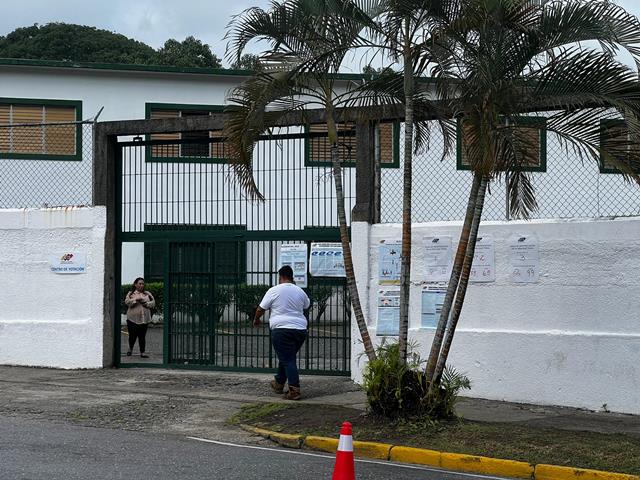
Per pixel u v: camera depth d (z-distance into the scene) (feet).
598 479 25.14
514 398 37.06
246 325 45.70
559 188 39.42
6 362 48.37
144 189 47.85
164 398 38.06
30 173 67.77
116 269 48.11
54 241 48.03
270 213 45.06
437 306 39.06
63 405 36.29
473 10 28.68
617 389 34.91
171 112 82.12
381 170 42.57
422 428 30.04
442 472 26.66
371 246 41.29
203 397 38.34
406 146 31.35
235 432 31.91
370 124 41.83
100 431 31.30
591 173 38.83
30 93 80.07
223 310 46.14
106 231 47.32
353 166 43.73
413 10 30.35
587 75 29.68
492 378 37.58
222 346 46.19
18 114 79.82
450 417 31.32
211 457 27.27
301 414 33.30
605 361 35.19
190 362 46.85
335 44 31.76
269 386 41.24
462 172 42.98
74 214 47.75
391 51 31.60
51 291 48.01
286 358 37.96
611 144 30.42
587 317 35.91
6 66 79.05
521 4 28.66
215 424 33.14
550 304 36.68
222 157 47.01
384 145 43.27
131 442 29.37
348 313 42.98
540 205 39.55
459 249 31.01
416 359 32.01
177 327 47.16
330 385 41.14
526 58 29.68
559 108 31.30
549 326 36.68
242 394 39.14
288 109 34.81
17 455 26.53
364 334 32.58
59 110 80.74
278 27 31.91
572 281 36.27
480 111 28.99
